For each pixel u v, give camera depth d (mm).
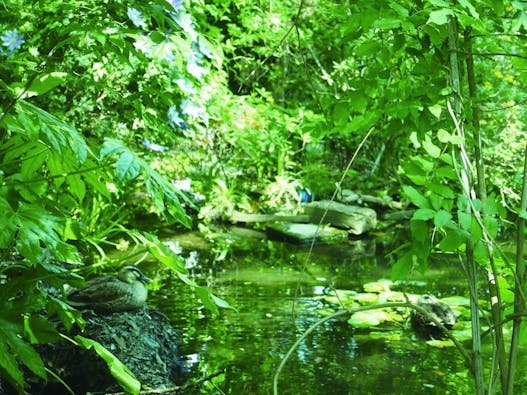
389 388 3238
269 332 3947
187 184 6734
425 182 2006
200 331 3936
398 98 2357
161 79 4164
